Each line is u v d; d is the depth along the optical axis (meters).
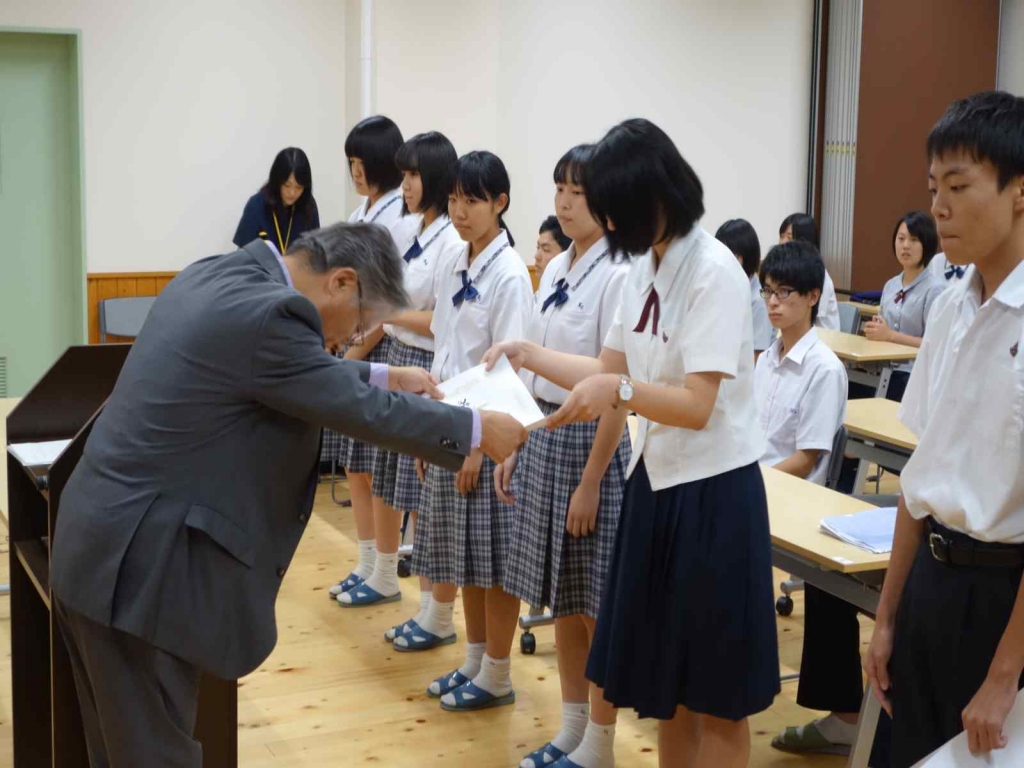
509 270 2.90
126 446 1.75
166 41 5.85
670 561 1.97
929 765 1.60
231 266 1.82
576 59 6.74
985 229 1.57
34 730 2.46
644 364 2.02
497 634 3.02
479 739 2.90
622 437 2.61
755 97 7.34
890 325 5.55
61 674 2.18
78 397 2.57
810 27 7.45
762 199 7.50
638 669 2.01
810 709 3.07
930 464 1.70
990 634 1.63
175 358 1.74
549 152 6.75
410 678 3.26
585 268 2.63
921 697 1.73
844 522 2.40
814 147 7.54
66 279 5.98
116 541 1.73
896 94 7.35
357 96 6.16
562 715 3.00
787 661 3.43
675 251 1.94
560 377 2.22
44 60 5.76
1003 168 1.54
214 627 1.78
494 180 2.85
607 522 2.55
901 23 7.27
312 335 1.75
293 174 5.63
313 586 3.97
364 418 1.76
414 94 6.27
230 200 6.11
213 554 1.77
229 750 2.30
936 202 1.61
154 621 1.74
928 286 5.39
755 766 2.77
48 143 5.84
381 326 3.50
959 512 1.64
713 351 1.86
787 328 3.29
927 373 1.82
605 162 1.85
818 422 3.20
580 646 2.68
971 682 1.65
